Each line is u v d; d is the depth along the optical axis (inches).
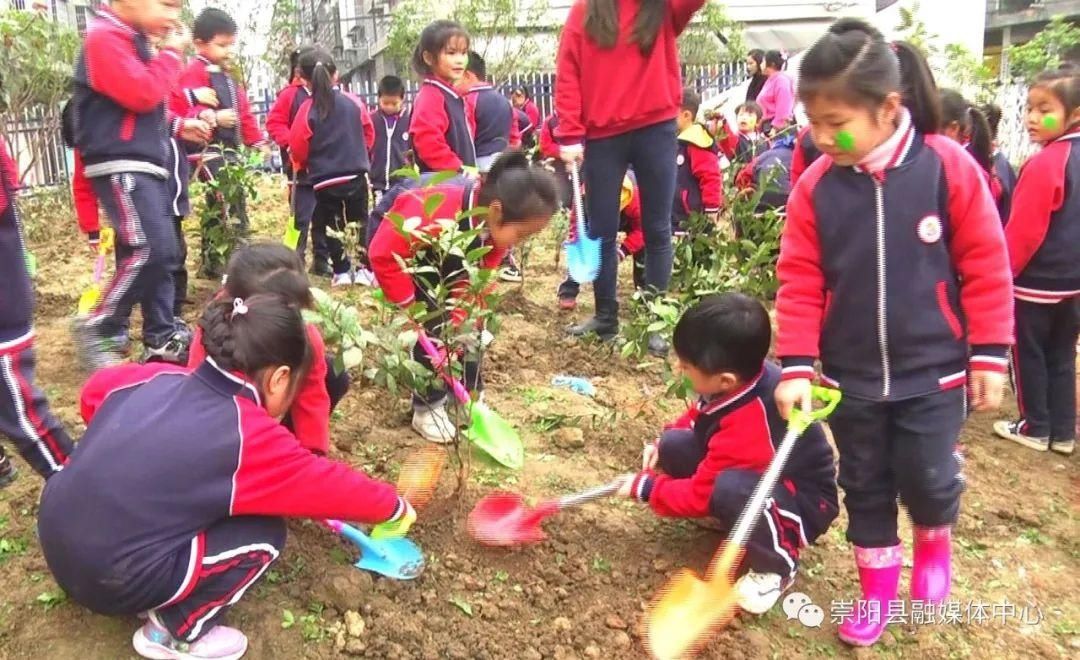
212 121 204.1
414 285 135.6
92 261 256.7
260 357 91.9
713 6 596.1
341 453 137.1
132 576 87.5
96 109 152.1
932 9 589.0
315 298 110.0
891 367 99.3
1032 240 150.5
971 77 401.4
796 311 101.4
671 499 115.1
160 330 163.8
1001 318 96.3
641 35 167.6
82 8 606.5
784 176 221.6
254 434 90.6
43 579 107.4
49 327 194.1
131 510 87.3
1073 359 160.6
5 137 331.0
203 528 91.0
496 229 127.4
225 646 95.7
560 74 178.2
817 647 107.0
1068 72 148.8
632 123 175.2
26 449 114.3
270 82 693.3
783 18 765.9
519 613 107.6
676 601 102.7
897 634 109.6
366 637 101.0
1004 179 170.6
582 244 185.0
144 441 88.8
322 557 112.3
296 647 99.0
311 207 251.0
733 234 209.6
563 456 144.1
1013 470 154.0
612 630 105.8
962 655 107.3
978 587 120.9
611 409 160.9
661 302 154.3
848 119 92.9
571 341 191.8
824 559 124.0
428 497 126.3
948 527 108.2
